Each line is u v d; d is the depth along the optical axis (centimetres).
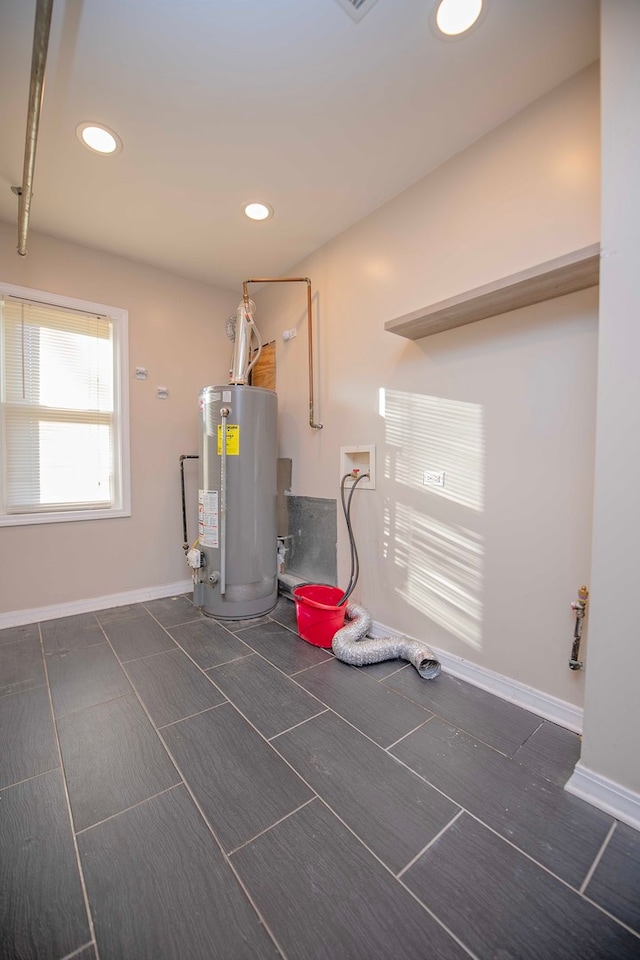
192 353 321
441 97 159
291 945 85
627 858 104
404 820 115
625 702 116
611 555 117
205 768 134
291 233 257
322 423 275
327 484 271
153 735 151
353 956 83
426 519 209
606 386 116
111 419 288
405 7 125
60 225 247
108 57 142
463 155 187
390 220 223
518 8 126
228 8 125
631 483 113
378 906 92
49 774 131
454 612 197
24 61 144
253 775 131
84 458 278
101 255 276
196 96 157
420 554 212
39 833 110
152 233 257
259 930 87
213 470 263
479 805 120
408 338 212
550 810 118
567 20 128
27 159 163
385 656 207
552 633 162
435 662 193
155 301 301
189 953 83
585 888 96
